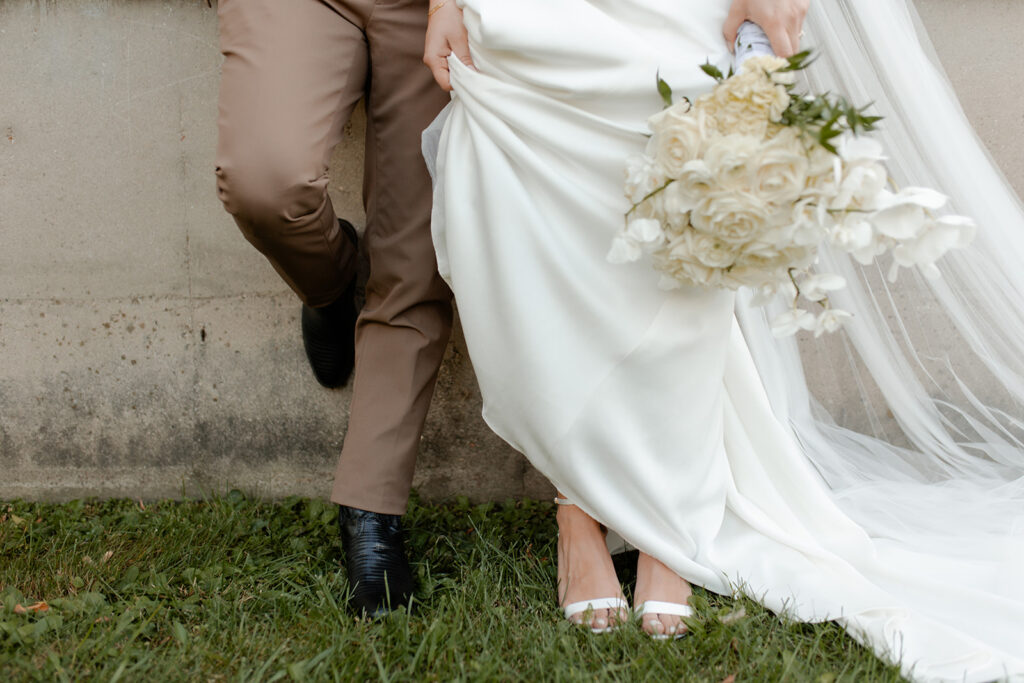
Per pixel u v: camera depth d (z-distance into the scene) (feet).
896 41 5.87
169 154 7.71
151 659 4.99
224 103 5.59
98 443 8.05
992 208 6.17
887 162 6.11
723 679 4.80
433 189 5.77
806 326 4.62
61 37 7.57
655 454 5.47
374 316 6.31
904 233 4.29
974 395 7.52
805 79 6.11
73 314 7.89
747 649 4.98
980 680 4.77
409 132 6.22
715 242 4.39
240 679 4.70
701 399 5.41
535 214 5.14
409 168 6.23
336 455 8.02
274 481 8.09
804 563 5.73
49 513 7.68
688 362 5.29
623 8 5.05
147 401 8.00
